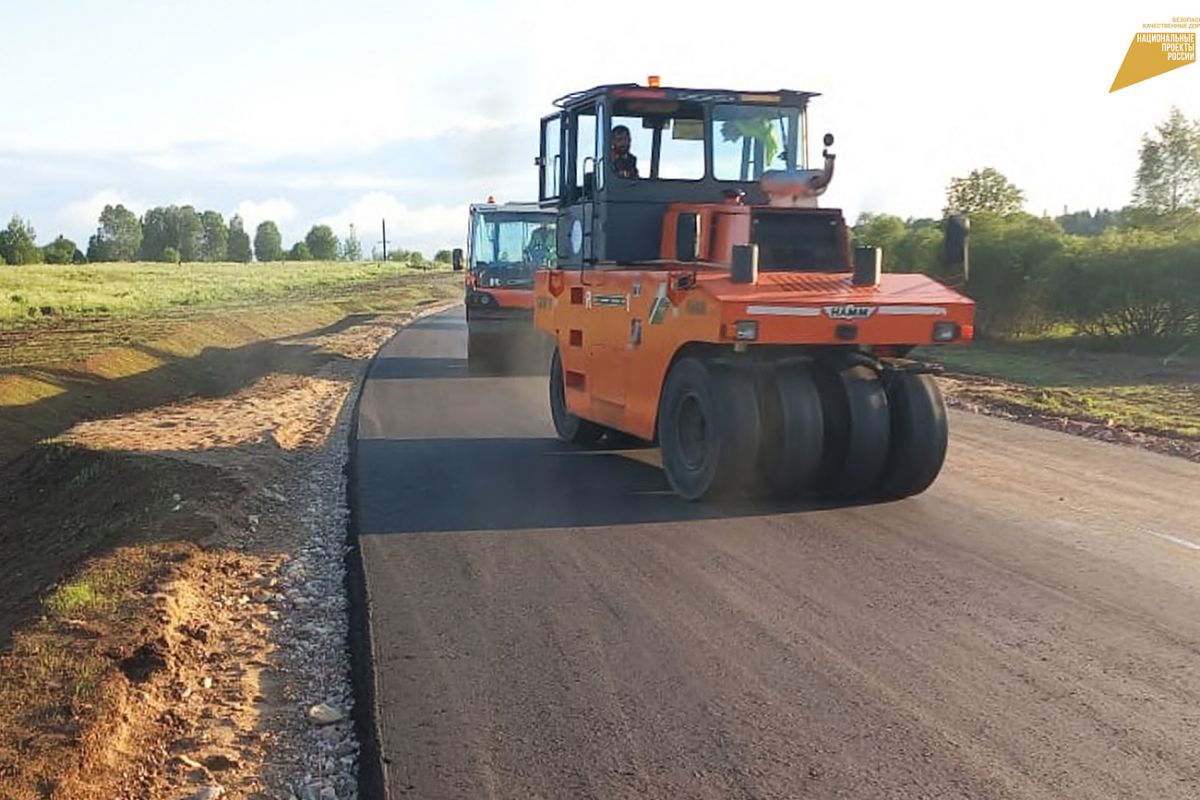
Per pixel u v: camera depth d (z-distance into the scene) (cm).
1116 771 451
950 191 2867
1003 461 1096
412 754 474
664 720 503
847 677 548
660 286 953
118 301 4203
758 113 1096
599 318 1094
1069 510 884
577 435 1211
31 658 574
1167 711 507
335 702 545
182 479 1017
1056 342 2330
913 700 521
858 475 894
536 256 2028
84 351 2166
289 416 1460
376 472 1064
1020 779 445
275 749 498
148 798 453
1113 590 679
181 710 536
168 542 799
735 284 873
